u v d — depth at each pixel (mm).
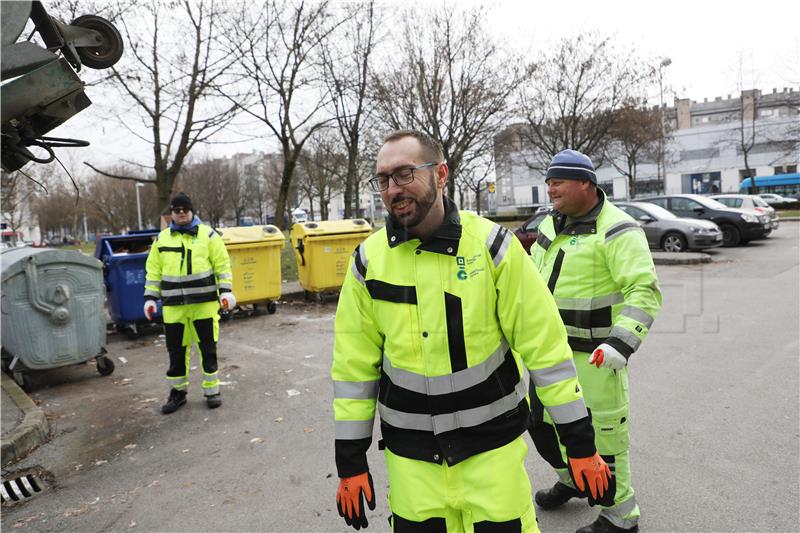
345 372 1931
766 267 12070
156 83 13750
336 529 3098
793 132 40031
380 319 1857
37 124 2264
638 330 2484
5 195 15094
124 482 3779
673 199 17156
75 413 5152
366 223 10820
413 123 18125
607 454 2729
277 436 4430
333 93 17797
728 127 59719
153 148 14336
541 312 1822
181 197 5156
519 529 1783
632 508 2805
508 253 1813
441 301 1783
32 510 3465
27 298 5773
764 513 3002
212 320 5148
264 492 3547
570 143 22250
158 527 3201
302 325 8836
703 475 3436
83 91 2221
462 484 1794
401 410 1844
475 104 17938
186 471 3896
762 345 6242
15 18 1979
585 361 2736
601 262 2705
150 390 5805
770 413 4324
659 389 5008
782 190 50688
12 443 4180
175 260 5066
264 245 9555
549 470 3643
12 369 5738
